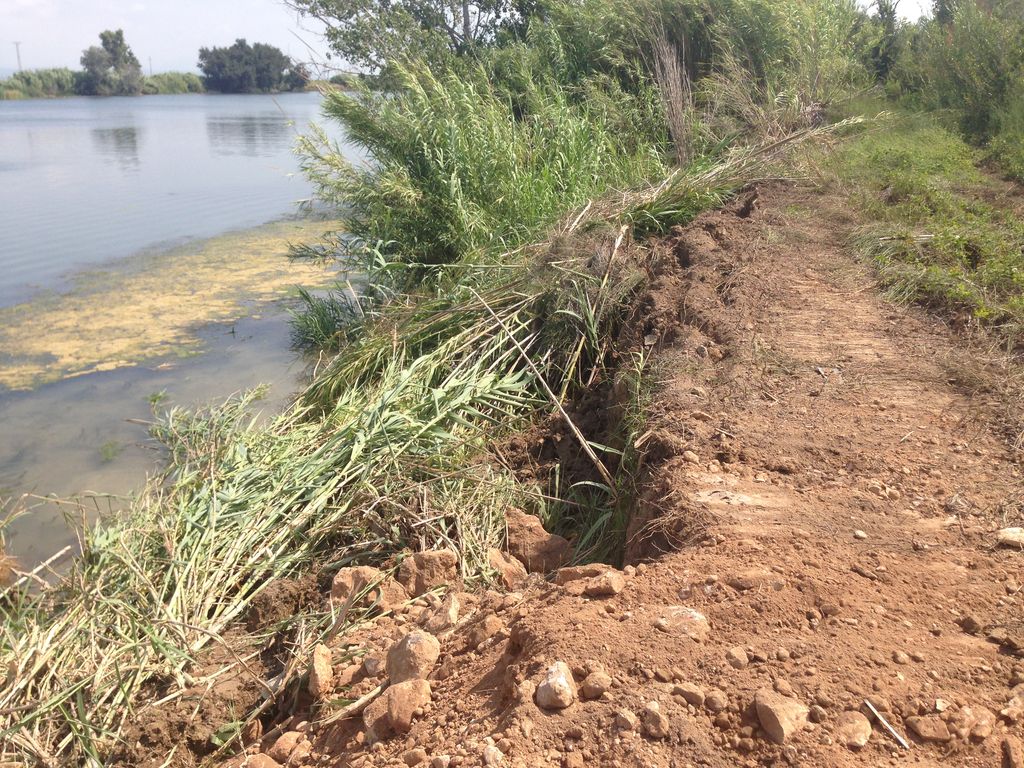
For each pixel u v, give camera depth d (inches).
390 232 339.6
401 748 98.9
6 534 190.9
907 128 432.5
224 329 328.8
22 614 142.5
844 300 222.7
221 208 565.9
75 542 188.7
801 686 91.0
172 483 205.8
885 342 195.3
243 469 181.5
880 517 127.8
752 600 105.7
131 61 2682.1
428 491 173.2
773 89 439.2
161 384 275.1
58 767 115.6
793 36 456.4
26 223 507.2
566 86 451.2
